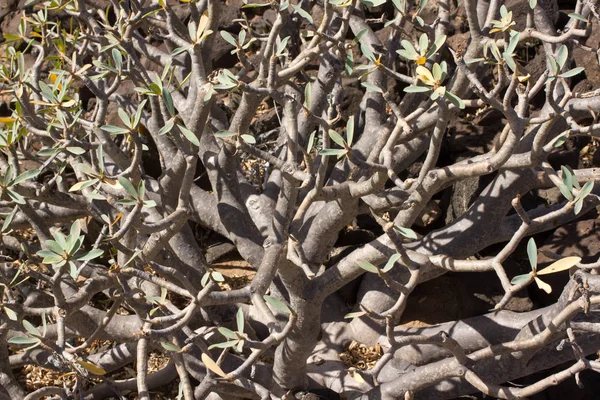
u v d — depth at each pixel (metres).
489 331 2.07
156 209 2.17
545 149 1.81
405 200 1.92
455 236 2.15
